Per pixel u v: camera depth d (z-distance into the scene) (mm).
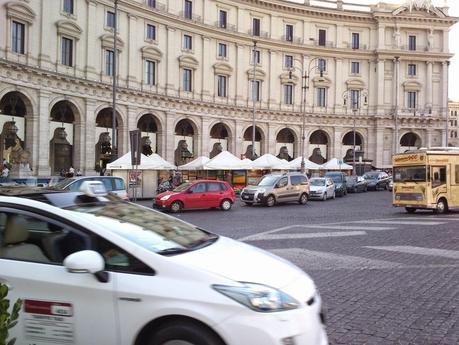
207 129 62281
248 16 67250
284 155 71125
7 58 39781
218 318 3957
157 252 4500
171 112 57906
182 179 41906
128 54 53188
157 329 4129
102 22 50344
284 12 70125
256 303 4035
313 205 31328
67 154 47688
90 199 5535
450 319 6867
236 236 15812
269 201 30203
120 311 4148
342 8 74562
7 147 41531
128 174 33906
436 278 9469
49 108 43938
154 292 4113
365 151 74812
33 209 4793
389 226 18359
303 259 11484
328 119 73000
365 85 74875
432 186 24109
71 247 4555
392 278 9484
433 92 76438
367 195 43469
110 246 4465
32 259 4602
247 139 68938
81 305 4242
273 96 69375
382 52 73812
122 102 51938
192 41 60969
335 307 7488
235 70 65688
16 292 4422
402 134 75688
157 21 56531
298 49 71000
